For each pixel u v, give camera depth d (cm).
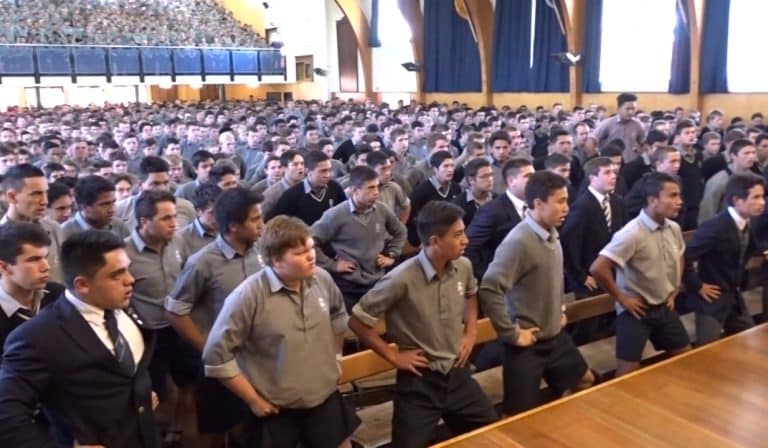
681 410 190
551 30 1473
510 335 265
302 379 216
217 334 208
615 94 1361
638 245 294
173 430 304
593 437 175
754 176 328
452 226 235
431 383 243
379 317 240
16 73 1747
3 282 214
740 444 171
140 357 196
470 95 1730
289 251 207
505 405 277
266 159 616
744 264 351
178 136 896
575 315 322
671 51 1252
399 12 1891
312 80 2273
